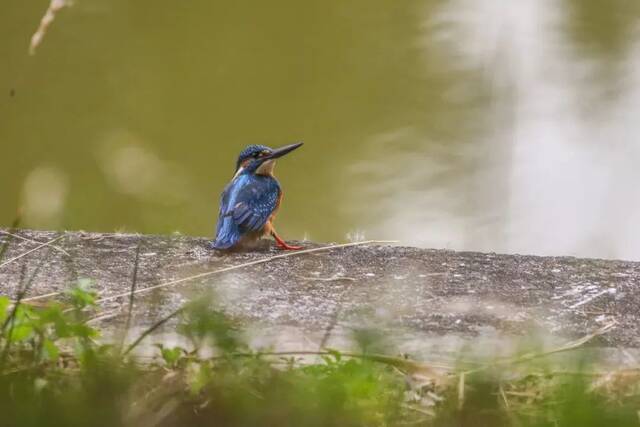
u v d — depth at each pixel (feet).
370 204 48.83
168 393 16.05
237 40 59.41
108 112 53.52
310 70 59.00
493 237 46.14
